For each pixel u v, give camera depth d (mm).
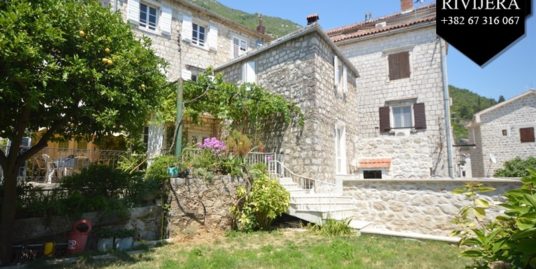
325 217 7422
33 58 3883
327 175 10125
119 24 5141
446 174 13094
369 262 4848
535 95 23406
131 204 6242
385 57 15242
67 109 4738
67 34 4320
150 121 9016
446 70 13742
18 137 4801
